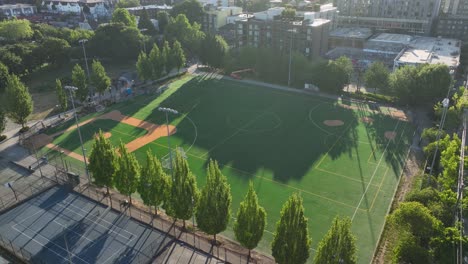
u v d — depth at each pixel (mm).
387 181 75625
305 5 180250
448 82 107312
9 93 95250
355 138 93562
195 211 57312
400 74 112000
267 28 155625
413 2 187625
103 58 167500
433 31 193250
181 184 56438
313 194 71688
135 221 65062
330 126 100500
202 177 77438
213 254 57406
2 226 64000
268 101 119000
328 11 183500
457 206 58906
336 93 124188
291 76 133875
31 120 105812
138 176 63719
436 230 51281
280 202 69375
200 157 85375
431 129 87438
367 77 118562
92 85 116875
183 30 176375
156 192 60312
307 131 97875
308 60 143875
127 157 62656
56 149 89562
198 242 60000
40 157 85688
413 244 50000
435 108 98062
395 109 111125
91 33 175750
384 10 196625
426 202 59562
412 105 112938
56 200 70812
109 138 94875
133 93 125938
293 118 106000
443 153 73062
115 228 63312
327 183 75188
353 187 73812
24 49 144875
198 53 150250
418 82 108812
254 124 102312
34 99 121938
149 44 164125
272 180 76375
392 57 153875
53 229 63344
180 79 141375
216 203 53625
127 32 161750
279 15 159125
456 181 66125
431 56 142125
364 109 111625
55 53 151750
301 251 46969
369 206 68125
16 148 90188
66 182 76188
